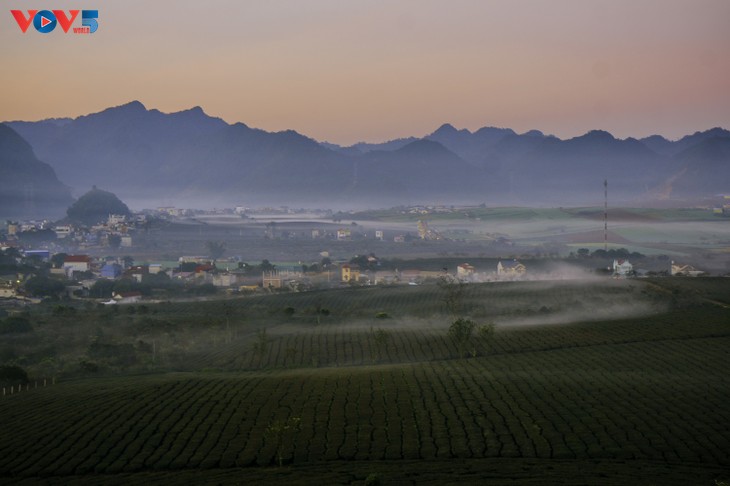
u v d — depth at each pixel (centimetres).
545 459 8956
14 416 11050
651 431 9844
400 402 11275
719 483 7756
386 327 19188
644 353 14962
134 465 8825
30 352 17025
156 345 17725
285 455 9106
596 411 10738
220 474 8500
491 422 10275
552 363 14288
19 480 8488
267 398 11619
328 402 11325
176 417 10712
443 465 8681
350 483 7925
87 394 12300
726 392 11738
